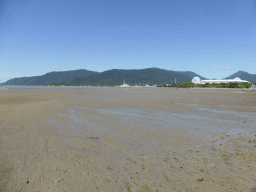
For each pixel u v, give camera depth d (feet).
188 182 16.81
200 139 30.09
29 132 32.91
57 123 40.55
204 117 49.67
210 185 16.28
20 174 18.07
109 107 68.54
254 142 28.22
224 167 19.79
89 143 27.68
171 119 46.93
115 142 28.30
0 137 29.91
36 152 23.71
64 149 24.98
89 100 95.09
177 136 31.81
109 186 16.14
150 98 114.21
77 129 35.88
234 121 44.57
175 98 114.21
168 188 15.87
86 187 15.94
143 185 16.33
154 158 22.29
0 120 42.78
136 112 57.67
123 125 39.78
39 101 88.17
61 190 15.44
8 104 75.15
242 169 19.27
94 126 38.52
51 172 18.52
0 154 22.89
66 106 68.80
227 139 30.01
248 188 15.72
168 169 19.42
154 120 45.50
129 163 20.86
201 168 19.61
